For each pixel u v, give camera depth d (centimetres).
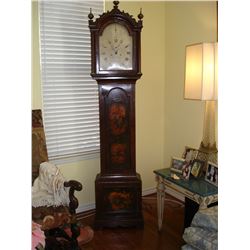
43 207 209
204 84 197
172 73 326
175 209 302
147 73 327
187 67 211
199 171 216
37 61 269
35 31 265
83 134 301
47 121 280
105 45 245
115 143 259
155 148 346
